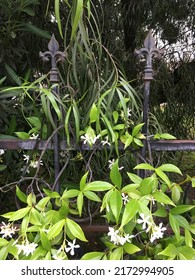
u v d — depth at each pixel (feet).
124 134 2.11
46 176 2.72
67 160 2.18
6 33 2.83
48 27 3.44
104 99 2.06
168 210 2.04
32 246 1.82
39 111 2.46
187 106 4.74
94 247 2.94
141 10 3.95
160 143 2.11
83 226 2.25
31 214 1.87
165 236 2.15
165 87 4.51
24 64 3.33
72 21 1.88
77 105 2.07
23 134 2.28
